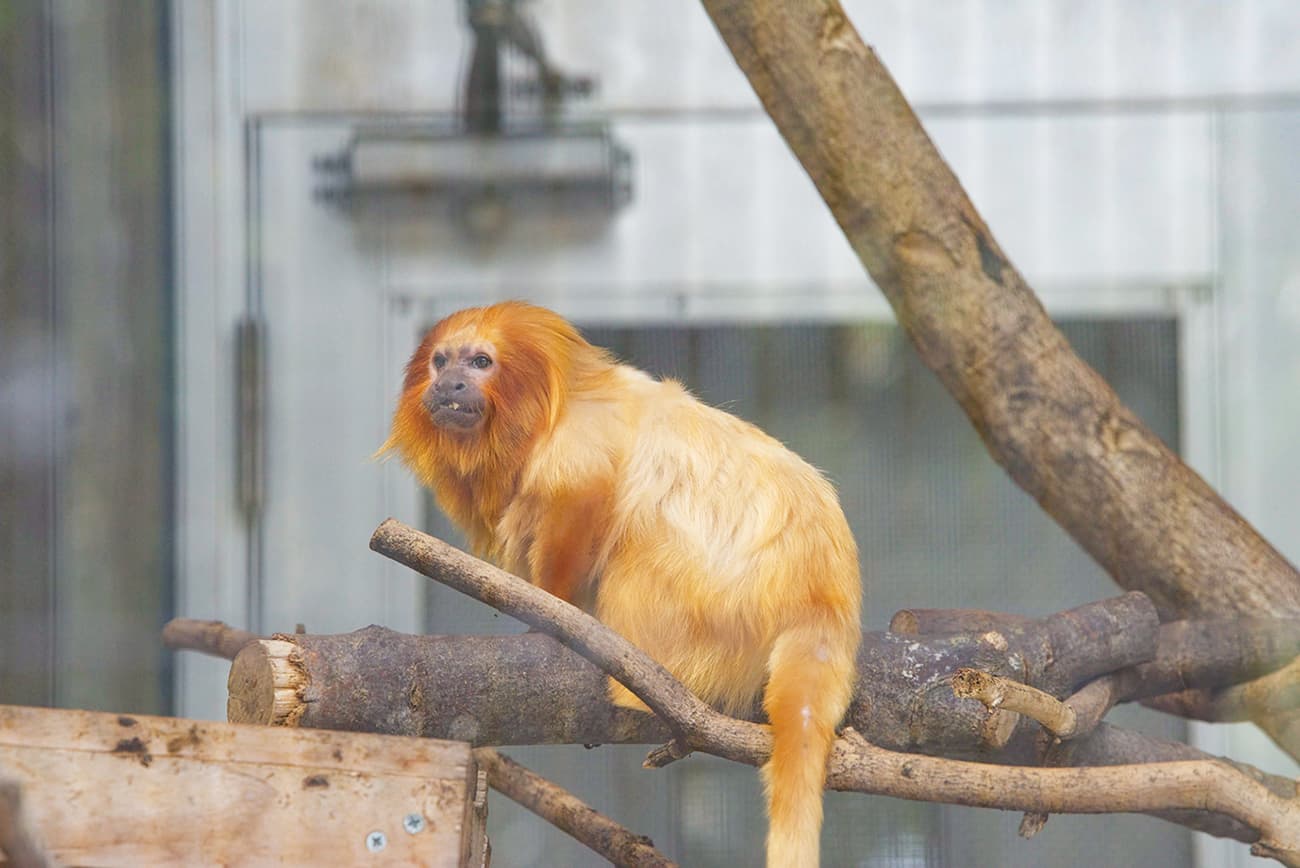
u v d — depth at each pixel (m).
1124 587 9.20
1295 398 13.08
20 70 13.20
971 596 12.98
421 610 13.72
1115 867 12.80
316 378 13.85
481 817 5.92
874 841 12.88
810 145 9.21
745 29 9.10
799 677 6.08
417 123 13.88
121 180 13.60
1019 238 13.44
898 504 13.14
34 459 13.05
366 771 5.21
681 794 12.88
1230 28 13.45
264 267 13.87
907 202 9.08
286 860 5.11
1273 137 13.30
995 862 12.82
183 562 13.54
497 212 13.77
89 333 13.44
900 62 13.62
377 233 13.91
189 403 13.70
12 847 4.23
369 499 13.81
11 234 13.10
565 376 7.34
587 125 13.84
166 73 13.84
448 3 13.91
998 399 9.12
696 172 13.77
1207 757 7.41
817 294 13.59
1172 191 13.41
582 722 6.23
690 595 6.50
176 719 5.21
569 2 13.90
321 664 5.86
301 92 13.93
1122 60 13.51
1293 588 8.74
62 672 12.91
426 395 7.45
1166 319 13.30
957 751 6.64
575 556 6.84
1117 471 8.95
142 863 5.04
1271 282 13.20
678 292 13.66
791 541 6.54
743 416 13.36
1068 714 6.17
